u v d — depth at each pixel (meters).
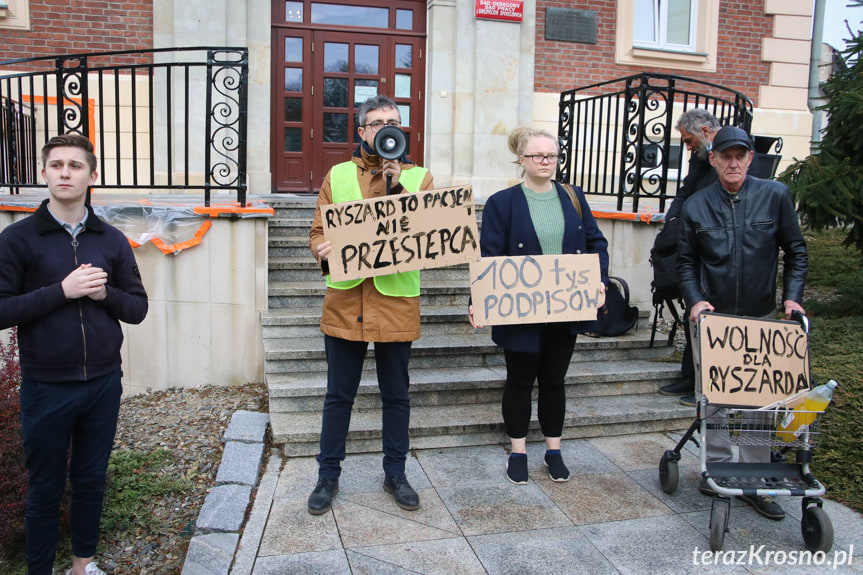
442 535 2.78
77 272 2.21
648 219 5.04
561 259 3.11
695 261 3.18
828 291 6.05
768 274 3.04
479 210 5.94
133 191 6.85
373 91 7.56
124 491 3.09
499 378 3.96
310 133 7.45
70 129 4.39
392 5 7.51
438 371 4.11
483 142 7.53
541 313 3.09
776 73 8.48
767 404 2.82
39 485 2.31
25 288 2.28
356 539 2.72
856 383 3.88
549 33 7.73
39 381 2.26
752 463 2.81
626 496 3.15
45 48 6.64
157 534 2.84
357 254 2.76
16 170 5.27
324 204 2.92
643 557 2.65
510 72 7.52
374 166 2.92
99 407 2.37
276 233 5.27
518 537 2.78
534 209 3.19
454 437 3.65
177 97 6.80
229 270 4.34
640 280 5.13
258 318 4.40
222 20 6.76
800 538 2.82
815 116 8.72
